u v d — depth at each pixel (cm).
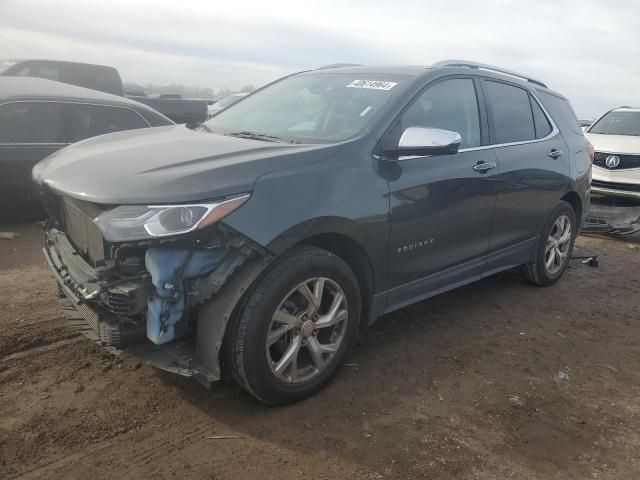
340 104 377
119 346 271
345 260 338
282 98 423
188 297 267
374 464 269
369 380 345
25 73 1039
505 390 346
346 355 337
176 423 290
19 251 551
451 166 385
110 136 392
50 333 378
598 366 390
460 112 411
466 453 282
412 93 371
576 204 567
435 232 377
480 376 361
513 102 476
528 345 414
